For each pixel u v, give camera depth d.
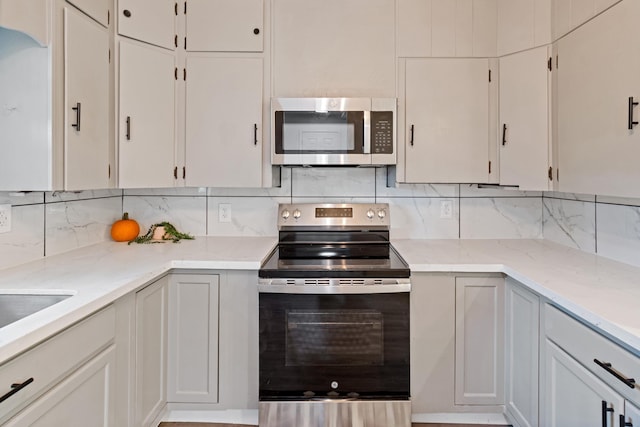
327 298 1.74
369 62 2.17
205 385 1.86
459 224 2.49
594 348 1.16
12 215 1.64
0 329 0.96
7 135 1.47
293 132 2.11
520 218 2.48
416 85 2.16
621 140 1.42
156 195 2.50
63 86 1.53
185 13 2.15
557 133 1.86
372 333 1.75
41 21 1.42
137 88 1.98
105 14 1.82
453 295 1.82
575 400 1.27
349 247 2.29
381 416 1.75
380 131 2.10
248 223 2.50
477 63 2.14
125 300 1.47
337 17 2.17
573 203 2.15
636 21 1.35
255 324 1.85
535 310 1.55
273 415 1.75
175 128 2.14
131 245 2.20
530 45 1.97
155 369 1.73
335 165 2.18
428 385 1.83
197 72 2.15
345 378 1.75
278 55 2.17
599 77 1.55
